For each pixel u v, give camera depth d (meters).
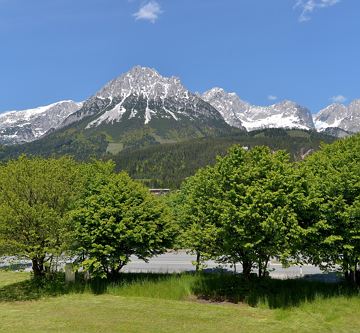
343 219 20.97
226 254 22.84
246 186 21.05
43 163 27.03
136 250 25.22
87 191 25.58
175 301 21.95
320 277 28.12
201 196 23.66
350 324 18.09
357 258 22.03
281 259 20.44
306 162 25.70
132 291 23.58
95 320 18.31
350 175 21.38
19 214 23.56
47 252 24.47
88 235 23.61
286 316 19.06
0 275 31.11
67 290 24.41
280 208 19.88
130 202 25.38
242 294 22.64
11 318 18.83
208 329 17.11
